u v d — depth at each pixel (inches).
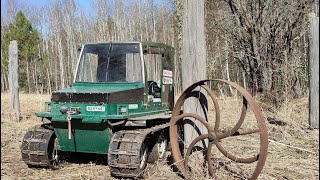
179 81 774.5
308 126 370.0
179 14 439.5
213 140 226.2
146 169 248.5
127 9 1777.8
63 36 2052.2
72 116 247.3
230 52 660.7
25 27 1688.0
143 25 1731.1
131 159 234.7
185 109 246.7
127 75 277.9
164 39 1483.8
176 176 243.8
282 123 398.6
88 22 1927.9
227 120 461.7
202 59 243.3
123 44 282.7
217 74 700.0
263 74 589.3
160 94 302.7
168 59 315.9
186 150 246.5
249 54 633.0
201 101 244.5
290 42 609.3
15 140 372.8
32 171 266.4
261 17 621.0
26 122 479.5
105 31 1824.6
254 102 205.0
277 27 612.4
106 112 247.1
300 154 294.0
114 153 237.5
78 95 252.1
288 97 470.9
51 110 258.7
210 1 665.6
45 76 1780.3
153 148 272.4
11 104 492.4
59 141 265.4
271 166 259.3
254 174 207.6
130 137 241.8
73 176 252.1
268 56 602.5
